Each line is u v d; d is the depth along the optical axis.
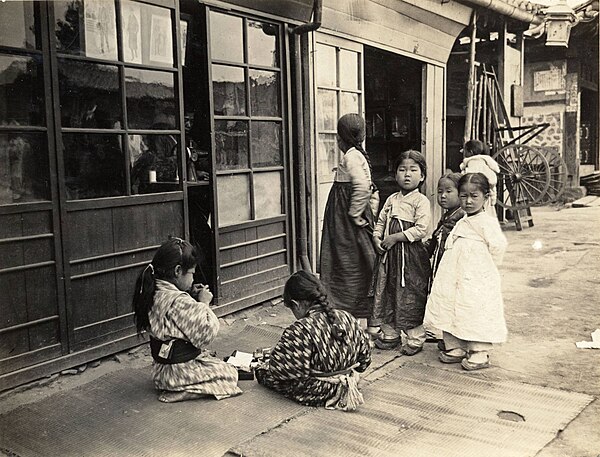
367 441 2.74
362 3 6.21
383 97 8.85
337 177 4.17
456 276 3.65
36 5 3.35
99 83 3.73
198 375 3.24
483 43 11.07
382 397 3.24
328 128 5.98
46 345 3.51
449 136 10.34
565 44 11.12
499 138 10.17
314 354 3.11
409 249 3.88
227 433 2.85
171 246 3.29
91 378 3.59
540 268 6.69
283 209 5.38
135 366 3.77
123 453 2.68
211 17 4.56
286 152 5.35
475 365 3.62
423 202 3.89
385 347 4.04
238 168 4.88
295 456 2.62
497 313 3.61
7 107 3.26
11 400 3.25
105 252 3.79
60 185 3.49
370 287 4.05
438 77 8.46
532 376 3.53
